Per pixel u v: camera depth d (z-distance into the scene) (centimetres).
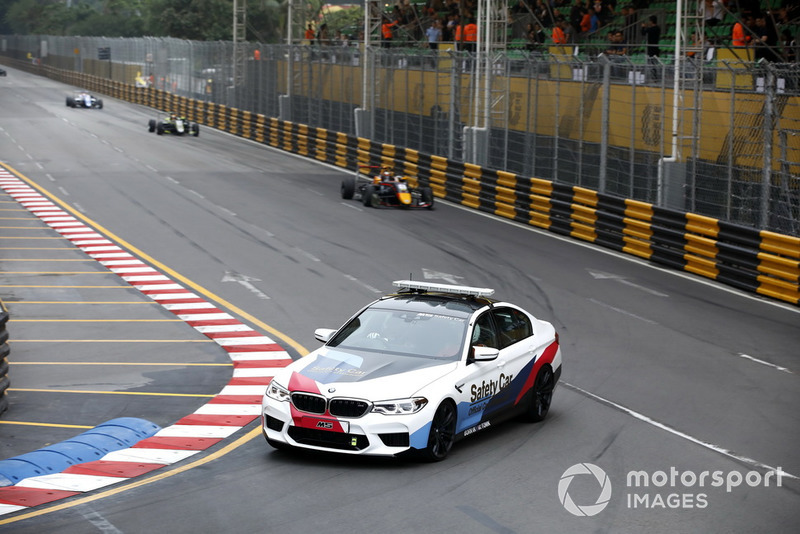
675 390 1338
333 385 974
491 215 3059
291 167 4162
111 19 13325
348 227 2762
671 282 2156
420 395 970
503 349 1115
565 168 2861
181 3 9881
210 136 5434
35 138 4972
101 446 1058
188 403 1283
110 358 1539
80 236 2630
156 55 7444
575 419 1185
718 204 2309
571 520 840
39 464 988
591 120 2766
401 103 3803
